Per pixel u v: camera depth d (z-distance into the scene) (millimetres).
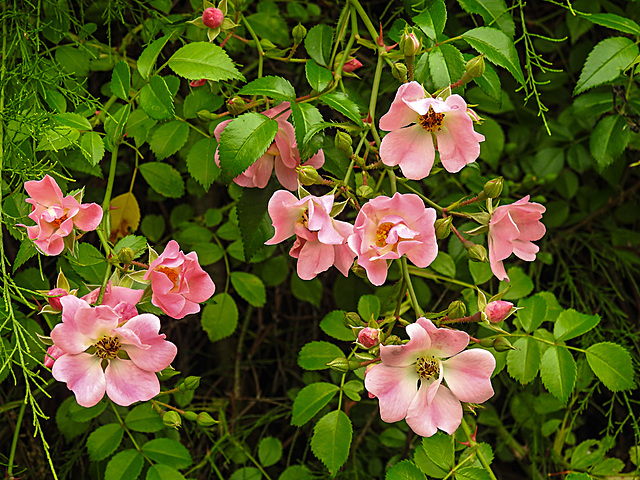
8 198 674
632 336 843
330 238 614
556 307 756
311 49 706
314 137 669
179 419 674
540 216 650
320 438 674
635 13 831
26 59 700
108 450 717
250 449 890
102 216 658
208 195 898
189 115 722
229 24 696
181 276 628
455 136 631
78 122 676
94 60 778
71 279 678
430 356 619
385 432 833
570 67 869
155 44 669
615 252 887
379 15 845
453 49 666
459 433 676
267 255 812
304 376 865
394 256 608
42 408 845
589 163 871
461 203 655
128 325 613
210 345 927
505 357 705
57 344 607
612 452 890
